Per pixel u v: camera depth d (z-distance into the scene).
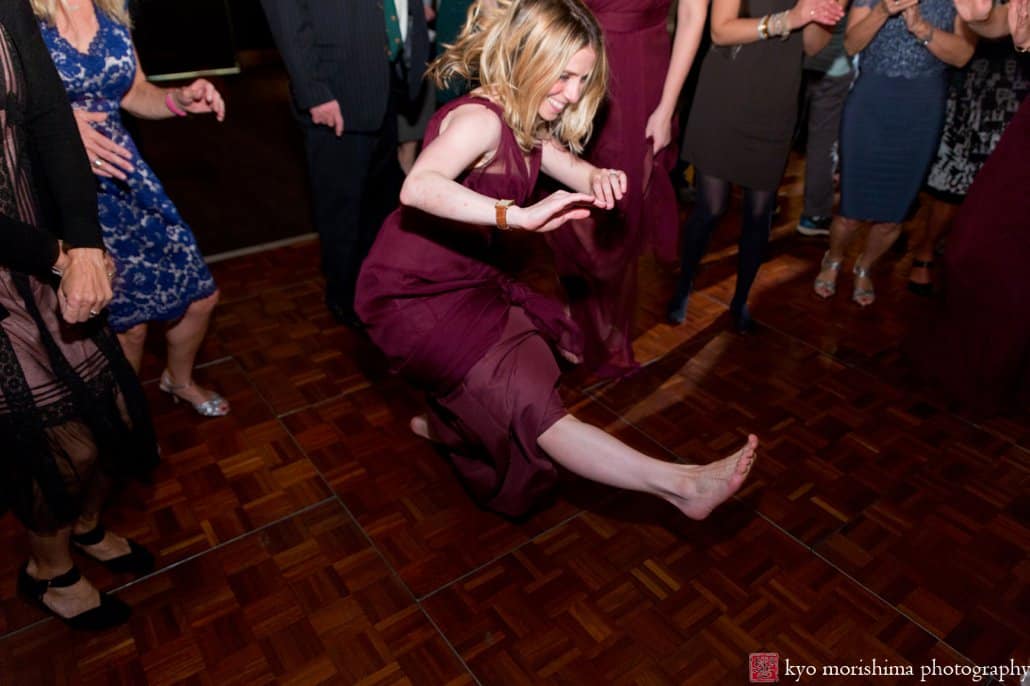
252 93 6.05
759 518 2.10
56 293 1.48
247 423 2.46
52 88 1.42
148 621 1.80
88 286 1.40
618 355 2.66
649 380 2.68
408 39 2.70
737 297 2.91
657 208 2.58
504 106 1.51
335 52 2.47
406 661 1.71
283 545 2.01
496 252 1.86
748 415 2.51
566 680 1.67
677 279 3.35
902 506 2.14
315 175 2.71
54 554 1.67
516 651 1.73
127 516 2.10
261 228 3.81
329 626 1.79
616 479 1.61
